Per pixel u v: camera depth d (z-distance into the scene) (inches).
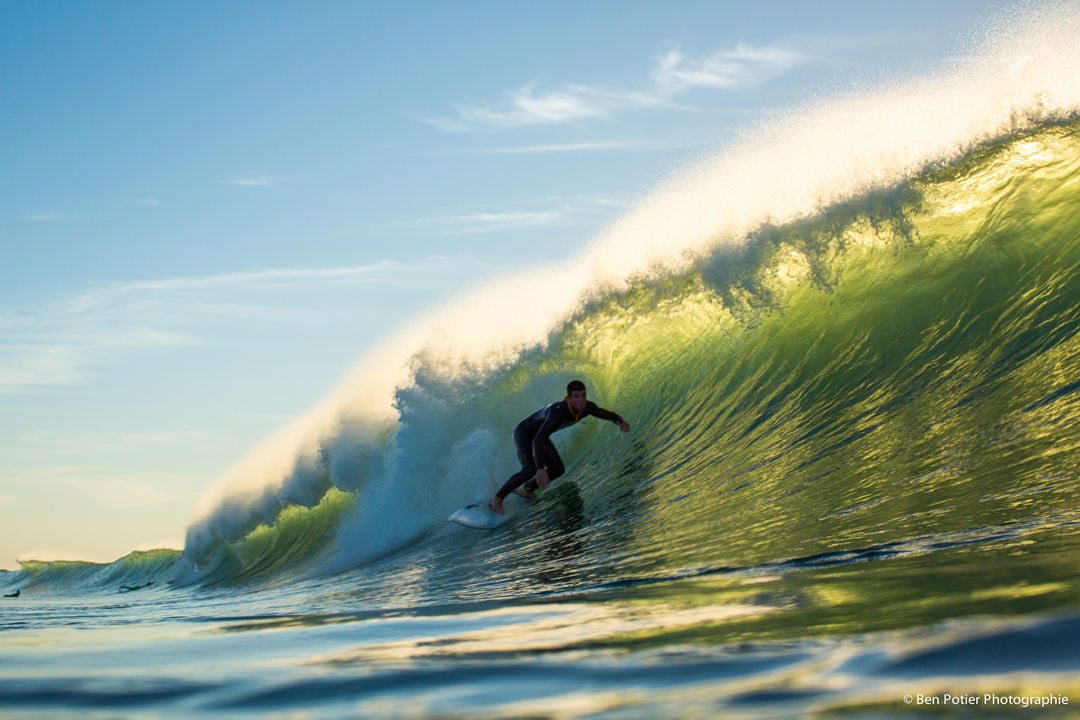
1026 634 37.6
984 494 145.9
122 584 832.9
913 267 306.0
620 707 36.0
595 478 314.7
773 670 40.7
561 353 409.4
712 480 243.3
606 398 385.7
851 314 310.5
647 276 386.0
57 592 865.5
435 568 267.0
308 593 289.4
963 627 42.5
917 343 273.6
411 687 44.3
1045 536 106.6
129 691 46.9
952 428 198.8
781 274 345.1
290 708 41.2
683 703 35.3
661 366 370.0
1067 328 227.5
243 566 534.6
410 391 411.8
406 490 394.3
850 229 333.7
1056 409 181.5
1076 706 27.6
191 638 81.3
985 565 83.4
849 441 224.8
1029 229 281.3
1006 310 258.1
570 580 164.9
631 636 59.4
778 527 167.8
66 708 43.3
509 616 87.6
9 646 79.7
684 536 188.9
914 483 169.3
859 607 61.6
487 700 39.9
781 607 68.3
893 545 123.4
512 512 318.7
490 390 411.5
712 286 362.6
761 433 271.3
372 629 81.0
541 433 300.2
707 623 63.3
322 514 502.6
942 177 320.2
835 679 36.2
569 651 53.7
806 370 303.6
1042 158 305.0
